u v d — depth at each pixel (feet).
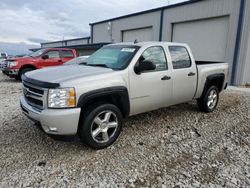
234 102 23.72
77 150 11.84
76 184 9.05
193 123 16.48
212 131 15.10
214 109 19.93
